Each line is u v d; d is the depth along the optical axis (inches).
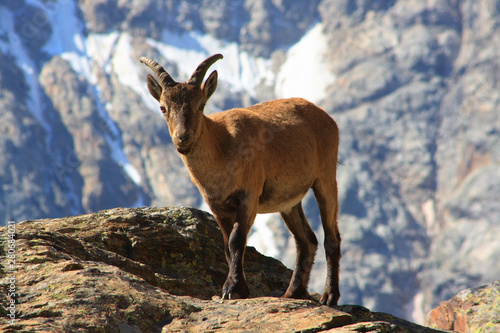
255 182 934.4
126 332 662.5
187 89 906.7
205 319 712.4
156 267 983.6
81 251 887.1
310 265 1069.1
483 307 1056.2
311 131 1077.1
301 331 670.5
